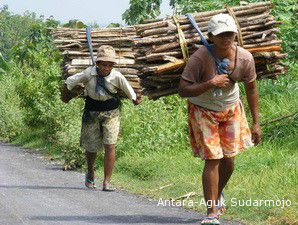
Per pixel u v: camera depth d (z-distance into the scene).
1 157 31.58
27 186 22.48
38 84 39.31
